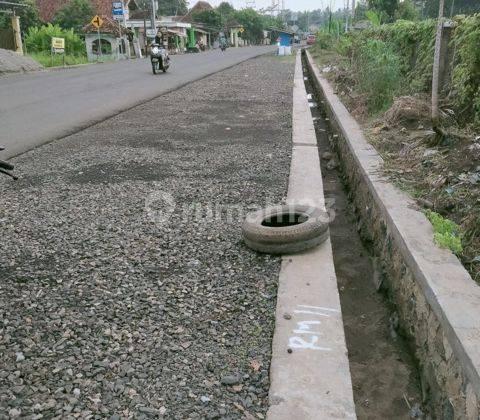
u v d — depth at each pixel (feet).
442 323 9.81
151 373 9.57
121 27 156.87
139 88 54.75
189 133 30.48
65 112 38.93
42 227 16.38
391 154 20.84
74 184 20.85
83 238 15.51
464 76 21.33
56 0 174.60
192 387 9.21
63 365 9.74
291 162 23.44
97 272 13.37
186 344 10.44
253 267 13.70
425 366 10.94
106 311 11.57
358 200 20.61
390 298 14.28
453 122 21.66
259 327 11.05
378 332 13.37
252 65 93.56
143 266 13.73
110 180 21.31
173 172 22.34
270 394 8.98
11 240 15.39
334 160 29.30
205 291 12.49
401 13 65.51
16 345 10.32
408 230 13.32
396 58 30.83
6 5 107.86
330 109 36.45
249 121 34.17
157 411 8.61
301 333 10.69
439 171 17.21
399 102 25.52
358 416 10.59
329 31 113.50
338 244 18.76
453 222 13.62
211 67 89.30
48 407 8.66
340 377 9.36
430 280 10.75
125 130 31.68
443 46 25.03
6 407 8.65
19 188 20.42
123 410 8.62
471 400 8.32
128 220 16.94
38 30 121.90
